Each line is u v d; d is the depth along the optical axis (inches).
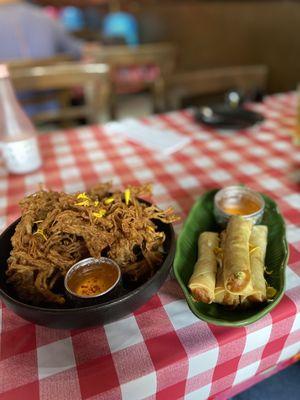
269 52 54.1
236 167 22.9
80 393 10.1
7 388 10.4
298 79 50.5
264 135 27.3
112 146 27.0
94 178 22.5
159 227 15.0
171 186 21.2
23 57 51.9
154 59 39.1
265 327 11.6
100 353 11.2
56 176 22.9
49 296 12.3
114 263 12.7
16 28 49.8
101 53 38.0
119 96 78.6
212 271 12.7
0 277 12.7
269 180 21.1
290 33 48.9
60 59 39.4
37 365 11.0
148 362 10.8
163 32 78.5
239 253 12.3
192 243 15.3
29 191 21.2
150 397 11.1
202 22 65.7
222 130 28.4
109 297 11.6
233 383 13.2
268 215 16.7
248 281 11.4
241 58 60.5
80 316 10.7
